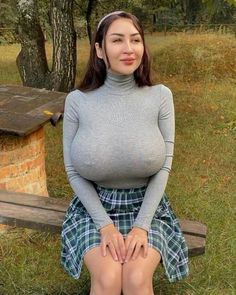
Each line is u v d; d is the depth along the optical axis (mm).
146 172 2484
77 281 3053
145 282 2256
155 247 2375
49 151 5547
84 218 2562
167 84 9477
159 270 3133
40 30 7266
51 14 7207
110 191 2570
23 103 3852
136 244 2334
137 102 2498
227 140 5914
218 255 3305
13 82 9531
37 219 2791
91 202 2504
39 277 3111
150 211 2457
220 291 2998
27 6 7078
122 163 2441
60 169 5047
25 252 3389
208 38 11000
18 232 3600
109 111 2473
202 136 6086
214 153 5469
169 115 2578
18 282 3049
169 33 14336
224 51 10375
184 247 2580
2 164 3576
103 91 2531
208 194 4371
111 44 2459
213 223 3773
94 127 2463
